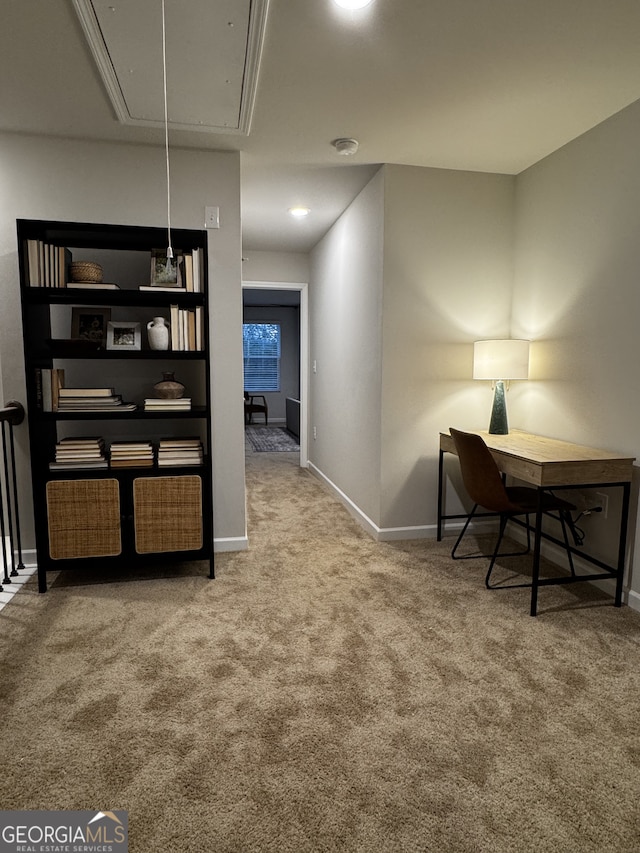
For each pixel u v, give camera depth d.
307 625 2.32
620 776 1.48
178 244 2.87
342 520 3.97
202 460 2.84
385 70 2.20
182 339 2.76
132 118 2.60
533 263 3.28
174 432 3.23
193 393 3.21
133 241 2.83
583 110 2.56
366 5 1.79
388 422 3.41
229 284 3.11
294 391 11.46
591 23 1.89
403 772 1.48
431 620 2.38
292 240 5.13
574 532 2.91
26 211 2.85
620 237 2.59
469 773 1.48
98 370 3.12
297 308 11.27
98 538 2.70
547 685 1.90
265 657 2.06
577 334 2.90
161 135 2.81
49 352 2.71
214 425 3.20
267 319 11.21
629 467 2.45
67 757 1.53
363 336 3.75
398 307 3.34
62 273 2.61
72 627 2.29
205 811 1.35
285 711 1.74
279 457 6.95
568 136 2.86
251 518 4.02
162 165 2.96
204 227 3.03
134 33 1.90
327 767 1.50
